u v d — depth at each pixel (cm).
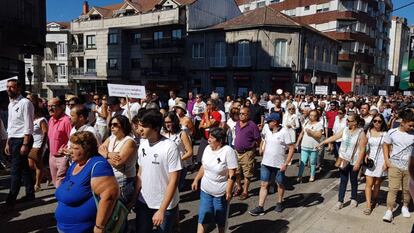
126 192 369
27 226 498
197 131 904
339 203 601
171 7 3541
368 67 5047
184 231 504
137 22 3709
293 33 2955
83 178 286
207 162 421
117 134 410
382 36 5491
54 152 534
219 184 418
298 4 4703
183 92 3469
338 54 4156
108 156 393
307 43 3102
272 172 593
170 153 332
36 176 654
